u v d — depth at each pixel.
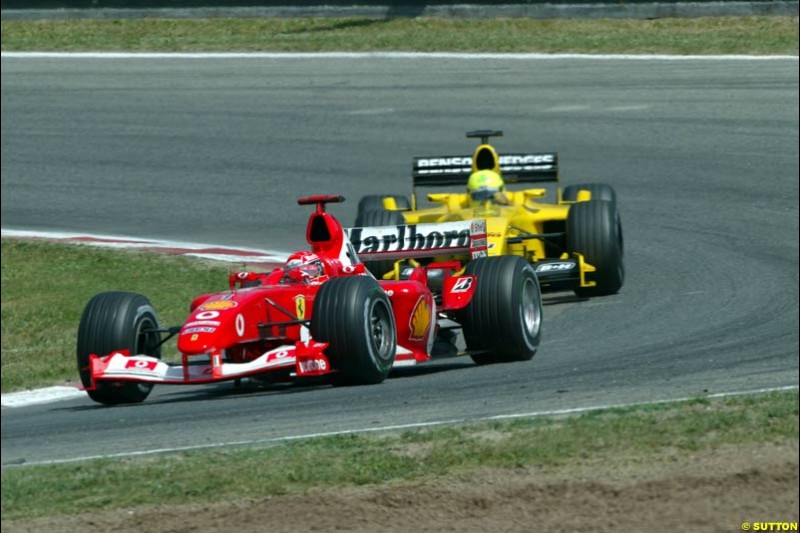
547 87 88.25
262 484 24.31
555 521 21.97
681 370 34.94
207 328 30.88
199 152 81.50
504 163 54.28
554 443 25.78
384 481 24.06
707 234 61.34
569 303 49.19
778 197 67.31
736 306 46.12
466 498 23.08
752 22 97.81
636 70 90.31
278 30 105.06
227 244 64.44
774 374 33.53
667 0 99.75
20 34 106.00
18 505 24.25
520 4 102.31
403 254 39.19
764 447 24.97
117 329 32.72
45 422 32.81
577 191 55.56
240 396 34.62
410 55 96.88
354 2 106.12
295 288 33.62
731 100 83.31
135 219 70.38
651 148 77.00
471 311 36.47
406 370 38.19
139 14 108.62
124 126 86.56
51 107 90.56
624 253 58.69
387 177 76.44
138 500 23.94
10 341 46.91
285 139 82.81
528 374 35.31
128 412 33.34
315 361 31.17
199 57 99.69
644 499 22.73
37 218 71.06
